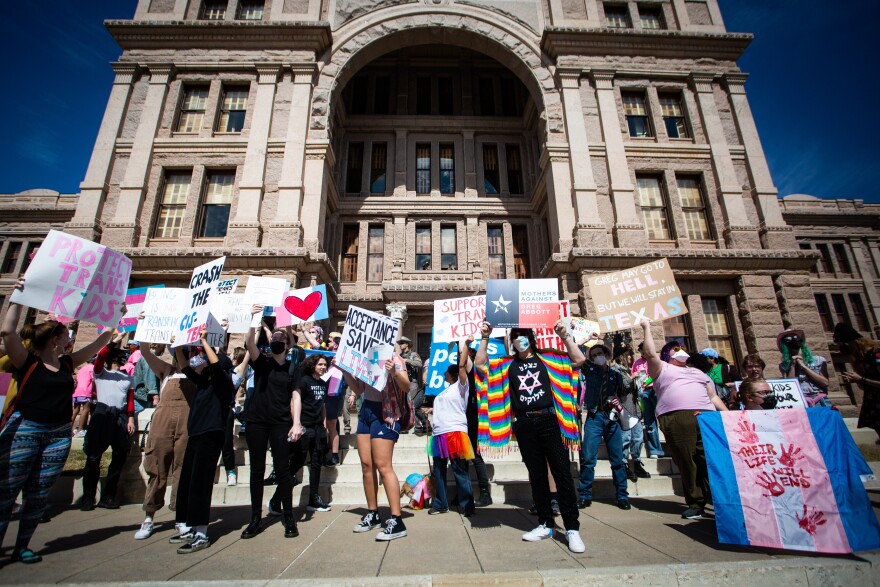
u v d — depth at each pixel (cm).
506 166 2192
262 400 516
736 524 436
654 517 562
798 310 1471
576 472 741
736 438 467
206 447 467
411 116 2198
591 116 1711
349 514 606
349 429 1025
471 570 373
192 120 1672
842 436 437
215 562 406
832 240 3083
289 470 510
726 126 1731
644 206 1644
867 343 563
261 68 1688
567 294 1498
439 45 2289
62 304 483
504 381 613
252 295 827
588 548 430
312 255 1475
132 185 1534
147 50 1708
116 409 668
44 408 438
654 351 587
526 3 1877
